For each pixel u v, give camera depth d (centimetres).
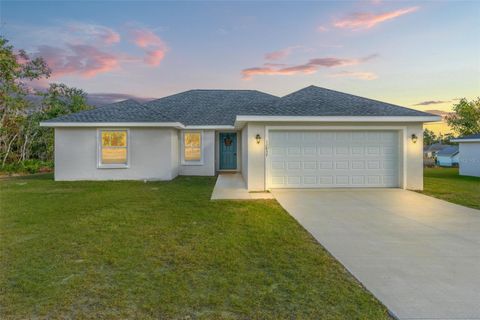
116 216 745
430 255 496
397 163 1231
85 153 1491
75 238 570
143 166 1516
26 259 466
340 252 508
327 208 862
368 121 1187
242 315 312
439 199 1006
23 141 2547
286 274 416
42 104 2638
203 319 304
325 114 1182
